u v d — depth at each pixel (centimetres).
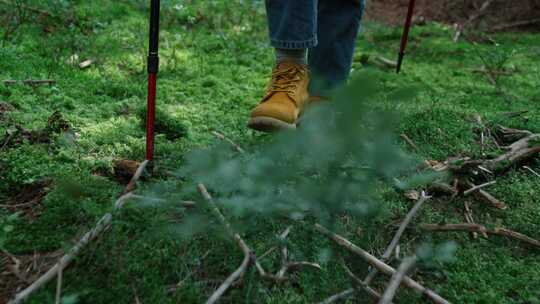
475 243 169
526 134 239
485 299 145
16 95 244
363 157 117
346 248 152
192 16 409
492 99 305
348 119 109
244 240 155
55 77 275
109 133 221
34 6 357
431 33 466
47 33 334
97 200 169
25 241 154
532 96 316
